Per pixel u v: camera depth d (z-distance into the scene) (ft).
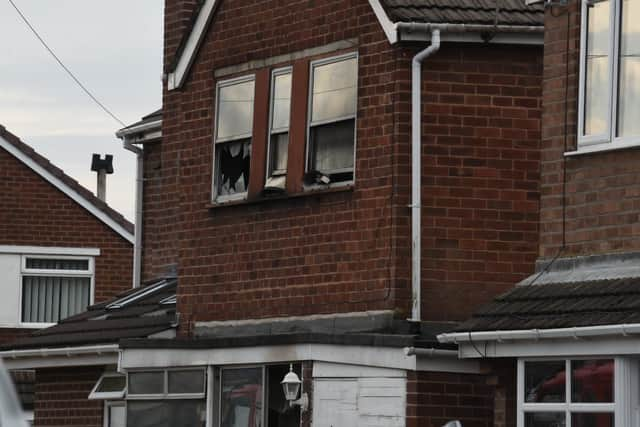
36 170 191.83
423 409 95.50
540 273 89.71
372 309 100.73
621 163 86.02
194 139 116.57
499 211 101.09
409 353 95.20
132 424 113.70
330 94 105.60
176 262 133.59
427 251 100.01
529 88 101.81
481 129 101.09
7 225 191.62
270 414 106.42
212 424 109.40
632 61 86.43
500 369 89.86
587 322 80.53
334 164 105.19
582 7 89.04
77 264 192.85
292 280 107.24
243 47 112.68
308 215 106.42
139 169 140.97
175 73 117.91
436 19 99.19
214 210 114.21
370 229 101.55
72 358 127.54
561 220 89.20
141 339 113.60
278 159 109.70
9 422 35.73
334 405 100.48
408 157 100.07
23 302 191.83
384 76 101.09
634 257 84.64
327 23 105.91
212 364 109.60
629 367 81.00
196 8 115.96
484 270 100.68
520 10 101.09
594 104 88.38
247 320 110.73
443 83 100.68
